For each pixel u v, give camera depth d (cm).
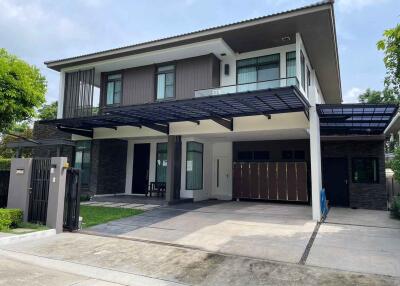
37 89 1112
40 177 886
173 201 1321
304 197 1412
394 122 1266
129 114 1114
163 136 1384
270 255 625
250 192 1521
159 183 1526
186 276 536
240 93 862
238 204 1377
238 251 655
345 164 1349
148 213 1100
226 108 1014
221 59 1397
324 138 1346
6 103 977
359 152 1323
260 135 1355
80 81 1578
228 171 1614
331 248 662
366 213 1131
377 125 1220
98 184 1489
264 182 1500
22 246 708
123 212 1103
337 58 1418
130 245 714
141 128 1377
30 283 488
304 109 989
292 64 1260
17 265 582
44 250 682
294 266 561
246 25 1153
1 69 977
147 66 1498
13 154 2150
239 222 943
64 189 856
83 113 1535
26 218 877
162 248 688
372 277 504
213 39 1251
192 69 1380
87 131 1480
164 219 997
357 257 602
